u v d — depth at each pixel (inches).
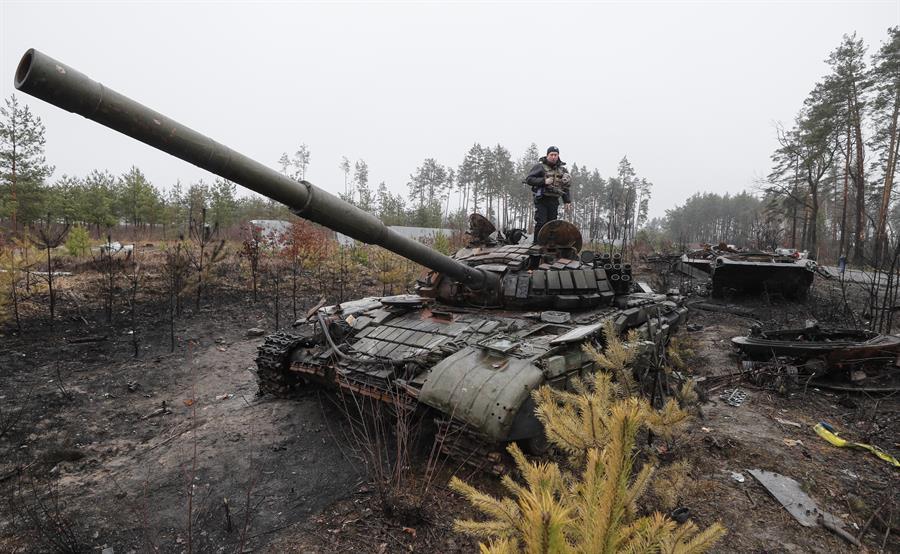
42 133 994.7
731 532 169.0
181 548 161.5
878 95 1091.9
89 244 673.6
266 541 164.6
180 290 522.6
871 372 320.2
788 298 634.8
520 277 275.6
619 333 266.8
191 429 254.2
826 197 1729.8
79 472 213.6
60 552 156.7
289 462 217.6
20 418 261.6
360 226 186.1
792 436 245.1
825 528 171.0
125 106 116.3
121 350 376.5
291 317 496.1
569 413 139.9
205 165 137.1
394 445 230.4
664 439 223.8
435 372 198.2
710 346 434.6
